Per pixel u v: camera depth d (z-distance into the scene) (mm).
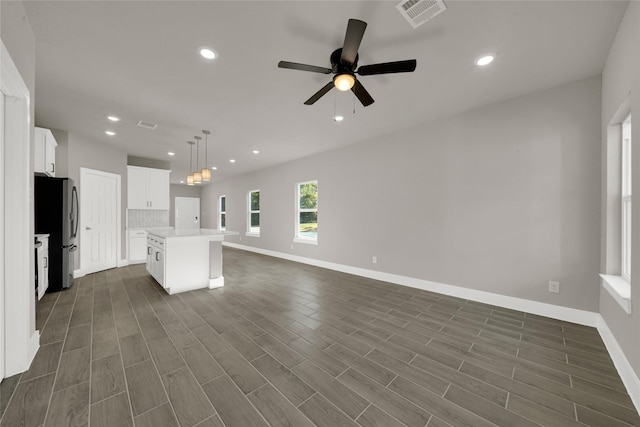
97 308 2867
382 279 4137
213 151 5211
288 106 3078
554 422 1331
